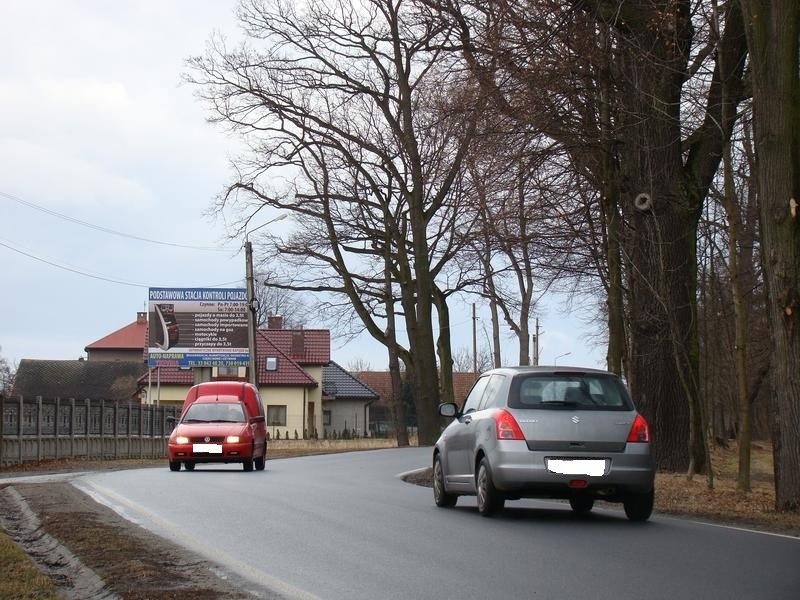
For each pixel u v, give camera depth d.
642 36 22.80
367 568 10.59
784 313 16.72
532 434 14.74
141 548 11.80
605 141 24.38
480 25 23.70
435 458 17.77
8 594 9.02
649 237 24.12
